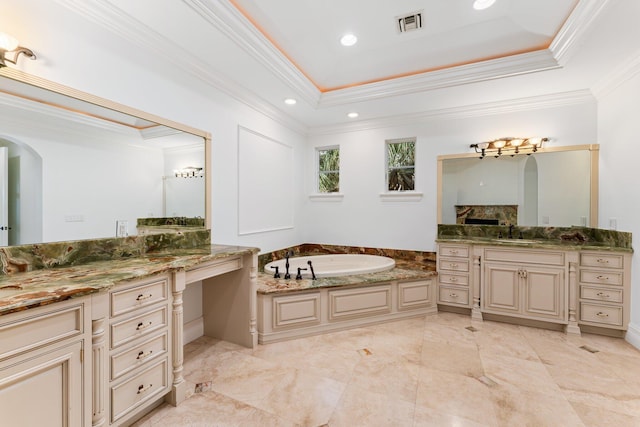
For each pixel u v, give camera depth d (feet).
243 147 9.84
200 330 8.50
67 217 5.45
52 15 5.01
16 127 4.79
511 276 9.26
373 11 6.43
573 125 9.68
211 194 8.52
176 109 7.43
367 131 12.68
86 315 4.05
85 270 5.00
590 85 8.91
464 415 5.18
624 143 8.04
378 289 9.43
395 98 9.93
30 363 3.47
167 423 5.02
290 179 12.72
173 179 7.43
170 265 5.49
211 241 8.51
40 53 4.90
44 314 3.57
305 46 7.79
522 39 7.27
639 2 5.22
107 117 6.04
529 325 9.20
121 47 6.09
